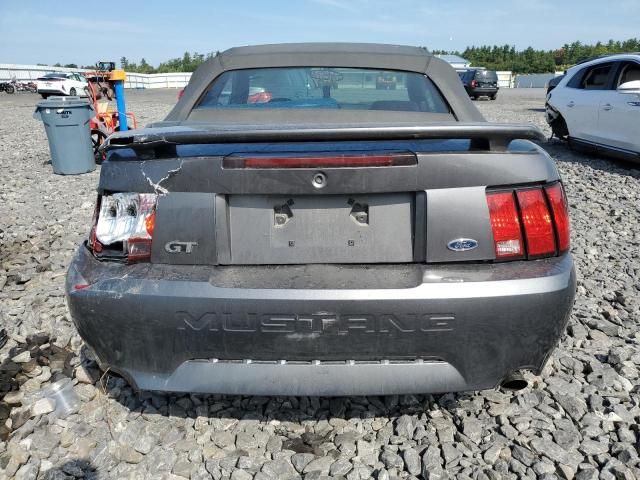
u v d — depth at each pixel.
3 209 6.36
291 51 3.22
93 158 8.88
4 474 2.10
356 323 1.85
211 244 1.94
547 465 2.10
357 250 1.95
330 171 1.86
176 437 2.27
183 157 1.93
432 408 2.46
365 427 2.35
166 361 1.97
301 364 1.92
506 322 1.88
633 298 3.67
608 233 5.29
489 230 1.91
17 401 2.52
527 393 2.55
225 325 1.88
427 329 1.86
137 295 1.91
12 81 41.19
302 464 2.12
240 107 3.05
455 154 1.89
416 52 3.30
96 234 2.07
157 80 56.03
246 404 2.49
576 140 9.53
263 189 1.88
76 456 2.18
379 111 2.98
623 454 2.13
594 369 2.75
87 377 2.67
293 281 1.89
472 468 2.10
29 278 4.05
